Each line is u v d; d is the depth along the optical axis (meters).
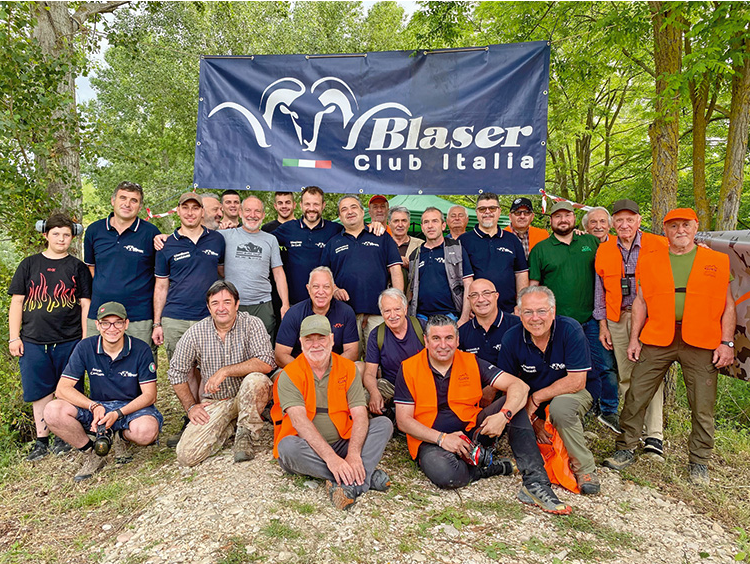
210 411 3.50
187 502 2.90
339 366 3.18
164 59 13.54
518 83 4.19
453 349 3.13
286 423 3.17
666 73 4.36
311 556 2.41
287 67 4.50
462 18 6.48
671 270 3.45
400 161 4.40
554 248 4.15
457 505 2.93
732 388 5.15
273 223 4.76
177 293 3.88
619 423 3.65
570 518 2.82
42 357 3.89
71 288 3.99
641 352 3.59
